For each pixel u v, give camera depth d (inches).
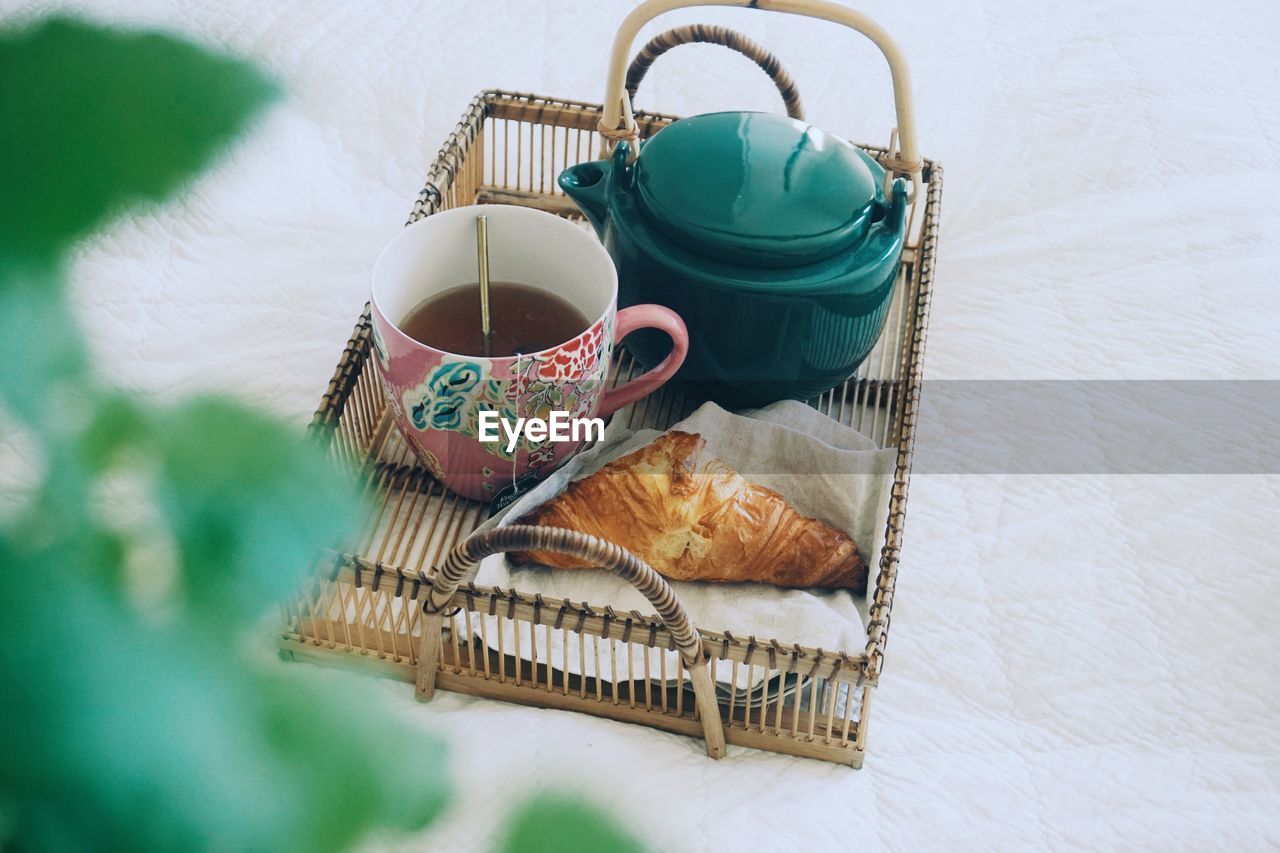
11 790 6.4
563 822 8.4
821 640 35.9
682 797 36.1
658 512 36.7
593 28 51.5
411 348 35.0
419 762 7.6
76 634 6.6
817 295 36.9
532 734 36.6
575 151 47.6
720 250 36.8
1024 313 44.9
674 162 37.3
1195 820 36.3
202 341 42.6
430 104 48.6
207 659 6.8
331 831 7.2
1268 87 51.2
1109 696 37.9
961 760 37.0
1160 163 48.7
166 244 44.0
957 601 39.2
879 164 40.6
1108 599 39.3
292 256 44.5
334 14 50.4
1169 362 43.9
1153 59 51.6
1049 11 53.2
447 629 37.2
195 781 6.7
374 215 45.9
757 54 41.3
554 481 37.4
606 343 36.1
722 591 36.9
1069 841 36.0
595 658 36.1
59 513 6.6
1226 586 39.6
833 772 36.7
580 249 36.9
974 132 49.4
